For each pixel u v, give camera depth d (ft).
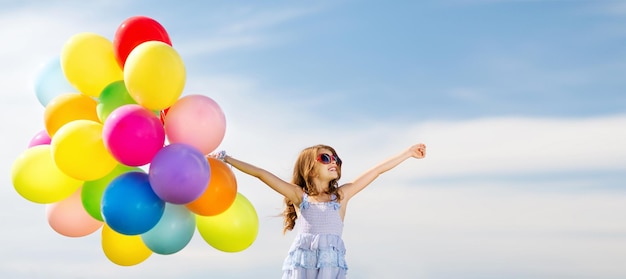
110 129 12.85
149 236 14.07
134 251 14.69
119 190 13.23
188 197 13.02
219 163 14.05
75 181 14.20
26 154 14.10
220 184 13.67
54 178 13.89
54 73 15.07
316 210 15.56
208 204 13.61
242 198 14.83
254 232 14.62
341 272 15.26
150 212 13.29
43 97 15.25
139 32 13.97
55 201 14.17
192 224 14.42
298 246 15.35
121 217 13.14
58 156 13.15
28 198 14.01
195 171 12.91
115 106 13.78
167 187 12.85
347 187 16.28
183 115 13.52
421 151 16.85
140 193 13.24
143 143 12.87
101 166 13.39
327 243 15.21
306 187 16.12
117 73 14.32
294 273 15.17
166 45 13.46
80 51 13.97
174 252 14.37
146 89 13.00
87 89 14.19
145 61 12.98
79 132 13.24
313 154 16.03
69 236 14.73
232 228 14.28
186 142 13.56
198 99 13.83
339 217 15.69
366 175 16.52
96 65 14.01
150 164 13.15
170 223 14.03
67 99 14.42
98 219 14.11
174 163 12.84
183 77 13.42
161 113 14.35
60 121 14.23
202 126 13.53
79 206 14.53
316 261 15.12
